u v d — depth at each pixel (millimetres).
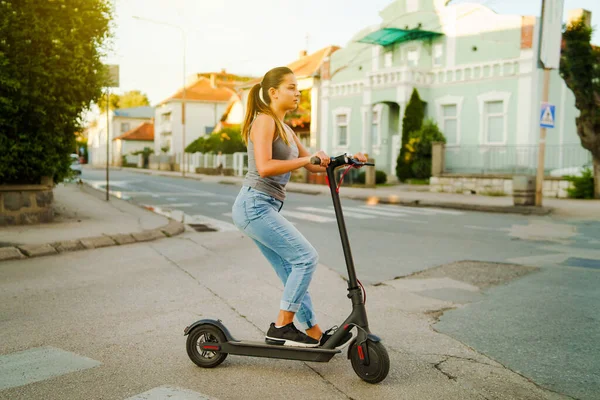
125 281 5695
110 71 10578
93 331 4023
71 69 9000
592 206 14227
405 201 16656
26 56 8531
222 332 3303
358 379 3150
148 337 3896
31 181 9523
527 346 3752
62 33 8828
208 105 57188
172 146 56281
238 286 5512
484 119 21734
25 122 8906
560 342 3836
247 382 3102
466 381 3131
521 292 5348
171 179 32281
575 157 18656
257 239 3312
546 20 13062
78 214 11266
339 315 4531
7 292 5172
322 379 3152
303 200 17422
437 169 20312
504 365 3393
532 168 19438
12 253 6863
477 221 11672
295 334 3246
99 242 7914
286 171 3076
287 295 3262
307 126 33656
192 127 56688
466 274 6234
